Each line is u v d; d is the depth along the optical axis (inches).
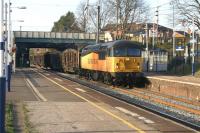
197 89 1212.5
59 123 635.5
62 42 3427.7
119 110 810.2
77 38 3442.4
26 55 4552.2
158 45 3784.5
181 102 1090.1
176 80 1451.8
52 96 1072.2
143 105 957.2
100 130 578.9
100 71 1761.8
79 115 721.6
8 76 1192.8
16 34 3361.2
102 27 3730.3
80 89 1357.0
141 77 1599.4
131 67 1576.0
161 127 627.5
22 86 1427.2
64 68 2783.0
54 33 3415.4
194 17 2375.7
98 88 1444.4
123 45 1573.6
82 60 2123.5
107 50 1617.9
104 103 932.0
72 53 2583.7
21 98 1003.3
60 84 1577.3
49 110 784.3
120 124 631.8
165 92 1430.9
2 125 426.3
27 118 677.3
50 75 2381.9
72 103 908.0
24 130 567.5
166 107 968.9
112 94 1222.9
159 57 2662.4
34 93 1155.3
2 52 440.5
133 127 607.2
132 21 3442.4
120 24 3405.5
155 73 2304.4
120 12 3417.8
